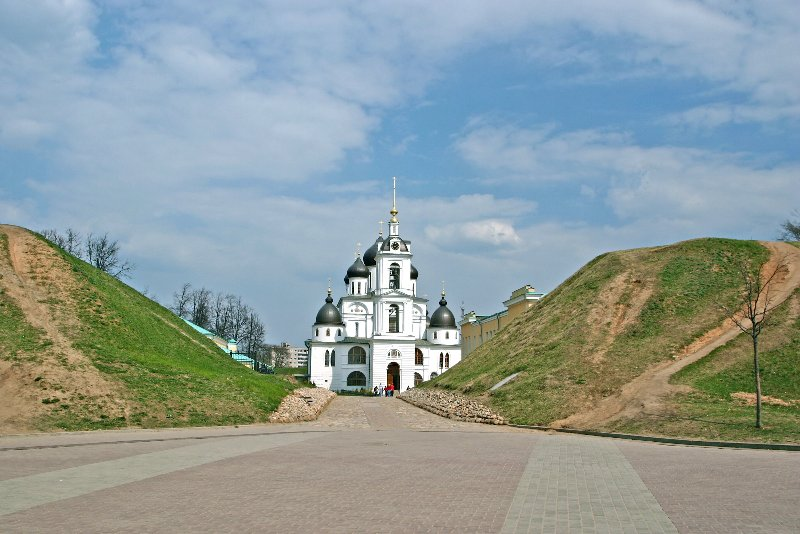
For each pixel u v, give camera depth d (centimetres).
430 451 2683
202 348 5912
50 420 3459
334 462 2327
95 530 1338
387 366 12200
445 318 13112
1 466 2219
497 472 2095
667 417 3556
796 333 4519
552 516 1467
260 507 1553
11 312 4434
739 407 3666
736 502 1611
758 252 5894
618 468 2192
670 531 1336
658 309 5294
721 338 4716
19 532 1322
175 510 1523
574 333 5341
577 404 4203
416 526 1370
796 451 2736
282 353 19338
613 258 6469
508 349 6100
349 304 13325
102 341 4591
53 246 5488
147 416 3725
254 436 3347
